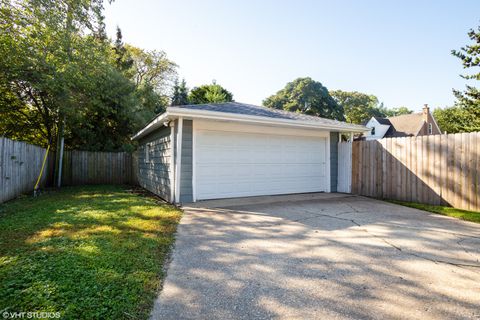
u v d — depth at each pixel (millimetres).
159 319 1952
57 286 2328
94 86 11273
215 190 7156
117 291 2309
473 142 5723
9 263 2785
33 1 8445
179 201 6570
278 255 3248
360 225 4637
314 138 8914
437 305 2135
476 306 2115
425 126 25250
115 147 15281
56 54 9586
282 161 8258
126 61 21969
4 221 4648
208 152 7047
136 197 8008
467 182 5797
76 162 12633
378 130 27406
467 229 4379
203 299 2240
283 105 33438
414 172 6859
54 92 9859
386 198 7504
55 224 4465
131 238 3764
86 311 1992
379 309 2082
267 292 2361
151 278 2582
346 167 8859
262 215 5398
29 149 8414
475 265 2941
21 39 8750
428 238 3900
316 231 4270
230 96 23203
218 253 3312
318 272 2771
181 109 6078
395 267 2887
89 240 3607
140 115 16656
